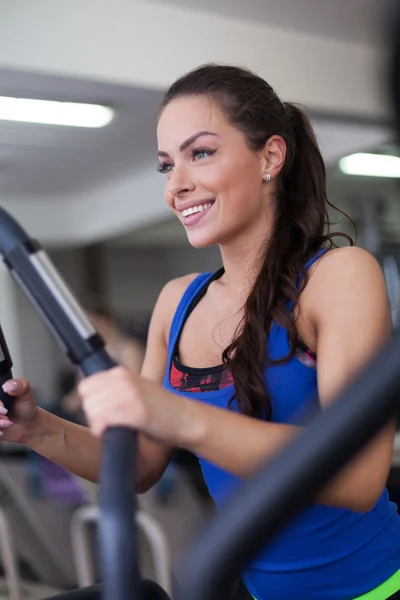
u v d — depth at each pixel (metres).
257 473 0.29
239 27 3.87
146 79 3.58
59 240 8.20
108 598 0.35
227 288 1.08
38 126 5.21
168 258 9.48
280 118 1.04
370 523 1.00
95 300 4.80
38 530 3.54
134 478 0.42
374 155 5.38
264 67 3.94
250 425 0.67
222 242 1.04
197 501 3.42
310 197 1.07
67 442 1.04
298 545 0.98
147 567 2.44
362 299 0.89
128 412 0.54
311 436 0.27
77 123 5.16
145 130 5.46
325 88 4.13
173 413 0.61
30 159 6.25
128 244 9.46
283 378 0.96
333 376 0.87
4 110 4.74
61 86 3.56
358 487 0.73
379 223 6.00
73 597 0.94
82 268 9.41
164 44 3.64
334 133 4.94
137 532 0.38
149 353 1.28
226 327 1.05
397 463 2.57
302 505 0.28
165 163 1.04
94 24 3.46
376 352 0.27
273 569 1.00
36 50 3.32
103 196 7.79
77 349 0.53
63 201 8.19
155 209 6.92
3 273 8.95
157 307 1.25
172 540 3.08
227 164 0.98
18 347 9.01
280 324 0.95
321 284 0.93
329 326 0.90
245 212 1.00
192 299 1.13
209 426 0.64
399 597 1.01
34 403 1.00
